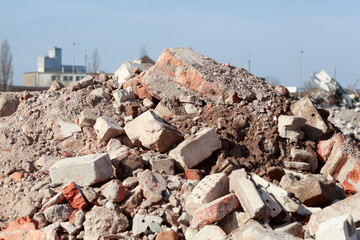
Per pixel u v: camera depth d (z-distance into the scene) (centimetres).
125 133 767
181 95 862
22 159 729
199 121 809
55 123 804
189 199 582
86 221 584
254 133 791
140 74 907
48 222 601
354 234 474
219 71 883
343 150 749
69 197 604
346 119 1967
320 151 784
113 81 967
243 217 547
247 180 569
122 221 585
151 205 604
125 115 844
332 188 643
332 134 800
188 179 675
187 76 860
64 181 649
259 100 848
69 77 4803
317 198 625
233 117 811
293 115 831
